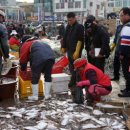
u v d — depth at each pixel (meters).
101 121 6.01
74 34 8.30
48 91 7.81
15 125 5.95
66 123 5.93
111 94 7.80
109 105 6.71
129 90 7.66
